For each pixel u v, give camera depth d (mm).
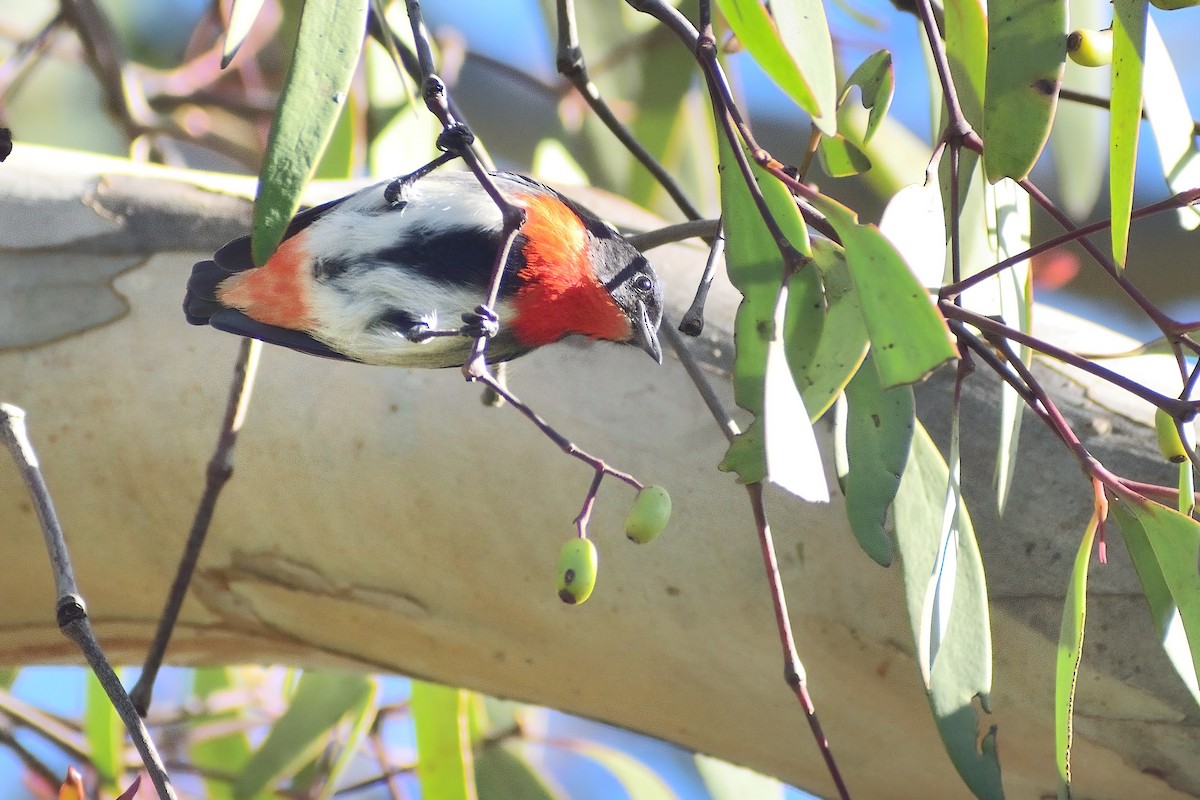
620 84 9594
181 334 5984
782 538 5754
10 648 6672
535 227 5781
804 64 3963
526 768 8305
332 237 5633
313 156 3775
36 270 5961
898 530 4492
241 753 8789
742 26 3852
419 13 4328
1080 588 4230
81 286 5969
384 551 6098
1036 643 5512
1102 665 5465
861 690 5855
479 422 5945
